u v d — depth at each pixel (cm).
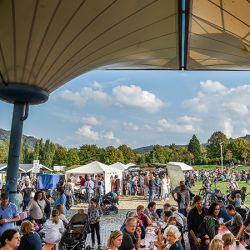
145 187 2716
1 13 811
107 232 1310
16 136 1154
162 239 655
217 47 1223
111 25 929
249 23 928
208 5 897
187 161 12950
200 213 664
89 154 11212
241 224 830
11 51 982
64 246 845
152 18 938
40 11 816
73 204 2256
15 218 725
